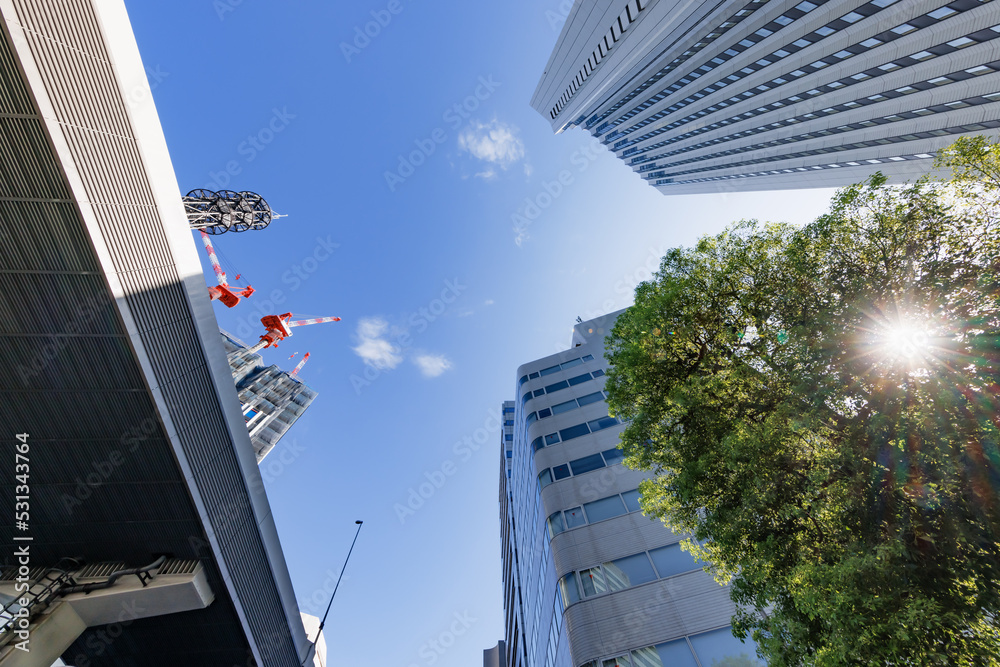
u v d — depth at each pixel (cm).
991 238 634
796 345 761
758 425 755
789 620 680
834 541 681
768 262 875
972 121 2544
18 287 990
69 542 1397
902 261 722
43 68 865
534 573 2081
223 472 1374
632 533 1559
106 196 987
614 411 1128
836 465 660
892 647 521
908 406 661
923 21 2159
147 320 1092
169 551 1423
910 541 607
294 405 8100
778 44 2906
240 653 1666
